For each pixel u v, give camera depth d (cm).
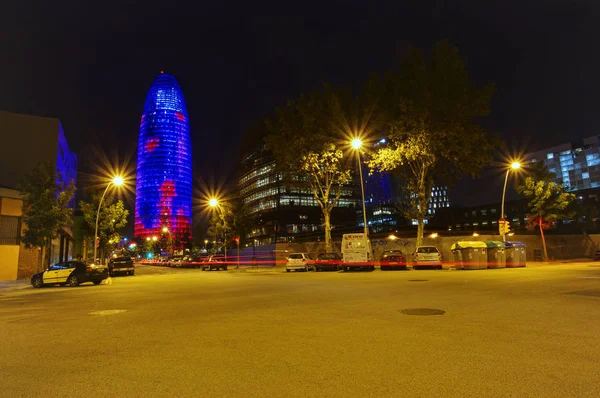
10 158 4384
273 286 1844
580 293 1266
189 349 656
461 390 445
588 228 6625
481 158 3322
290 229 11988
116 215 4900
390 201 13475
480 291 1370
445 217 12975
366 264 3058
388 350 618
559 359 555
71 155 6594
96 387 483
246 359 587
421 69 3231
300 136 3559
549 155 13862
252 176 13750
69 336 793
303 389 459
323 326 816
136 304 1297
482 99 3162
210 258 5134
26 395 462
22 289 2381
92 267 2558
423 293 1343
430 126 3238
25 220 3014
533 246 4150
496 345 635
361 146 3544
